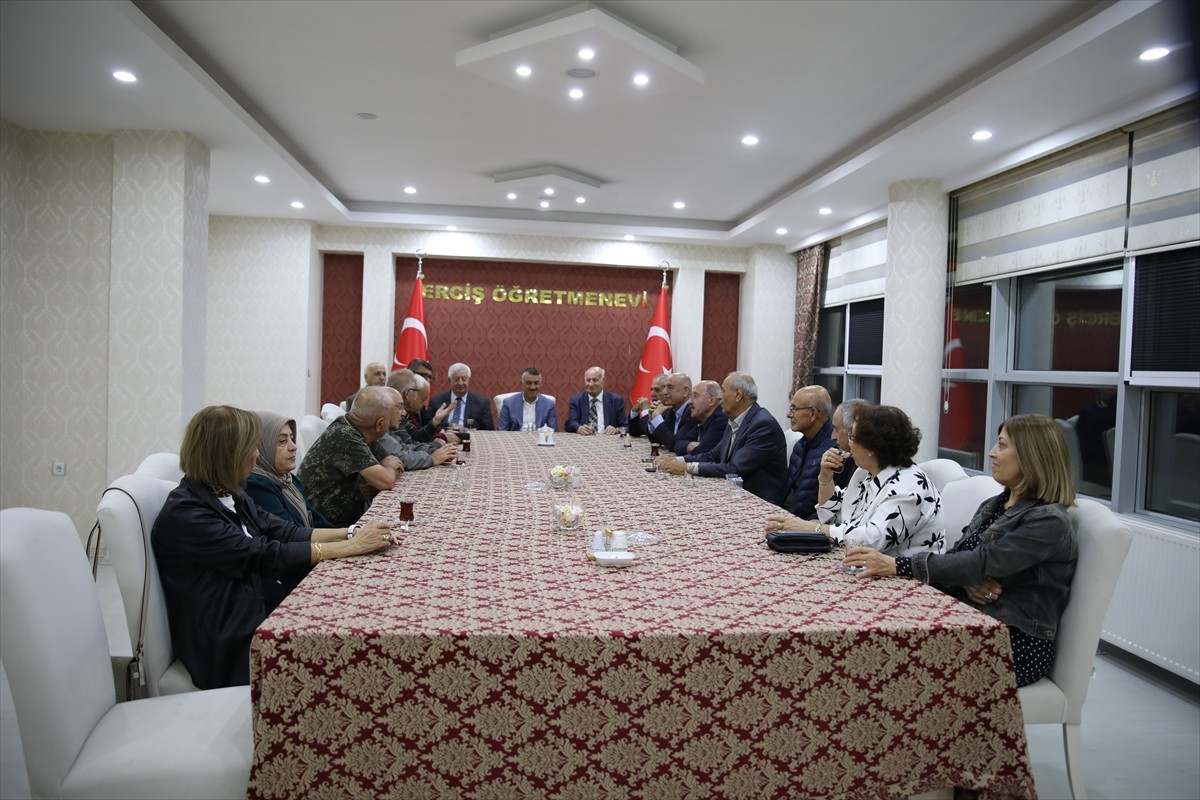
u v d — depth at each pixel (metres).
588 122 5.49
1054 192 4.91
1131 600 3.80
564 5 3.76
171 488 2.26
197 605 2.04
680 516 2.84
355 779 1.51
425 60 4.45
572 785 1.54
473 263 9.12
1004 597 2.12
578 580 1.94
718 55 4.28
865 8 3.71
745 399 4.17
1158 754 2.90
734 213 8.43
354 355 8.92
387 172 7.06
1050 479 2.12
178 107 4.78
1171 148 4.04
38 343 5.27
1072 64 3.72
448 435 5.24
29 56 4.02
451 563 2.09
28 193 5.23
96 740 1.66
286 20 4.00
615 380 9.37
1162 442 4.24
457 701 1.51
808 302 8.62
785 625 1.61
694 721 1.56
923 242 5.95
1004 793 1.65
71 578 1.70
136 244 5.25
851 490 2.62
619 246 9.02
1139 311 4.27
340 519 3.48
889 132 5.46
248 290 8.18
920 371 5.95
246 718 1.77
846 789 1.62
